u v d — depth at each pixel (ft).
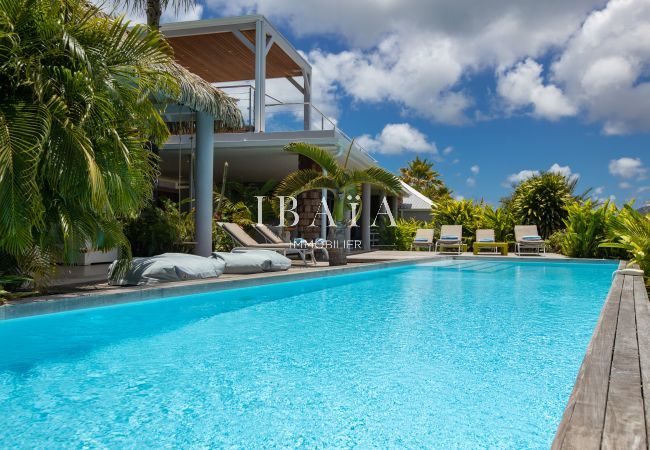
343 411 8.51
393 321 16.79
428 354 12.37
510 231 61.11
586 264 44.45
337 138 40.63
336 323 16.34
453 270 38.99
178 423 7.95
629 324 12.36
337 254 35.29
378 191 72.79
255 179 65.21
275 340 13.83
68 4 17.17
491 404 8.87
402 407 8.70
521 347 13.09
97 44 17.57
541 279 32.01
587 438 5.62
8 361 11.44
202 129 32.32
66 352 12.30
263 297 22.40
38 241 16.66
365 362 11.59
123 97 17.83
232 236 35.45
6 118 14.67
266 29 44.55
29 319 15.02
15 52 15.21
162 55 19.58
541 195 60.64
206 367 11.09
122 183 17.46
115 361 11.53
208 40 46.62
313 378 10.34
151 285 20.25
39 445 7.10
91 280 21.79
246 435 7.51
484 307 19.94
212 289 21.57
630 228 25.16
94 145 16.80
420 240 58.03
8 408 8.54
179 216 35.42
